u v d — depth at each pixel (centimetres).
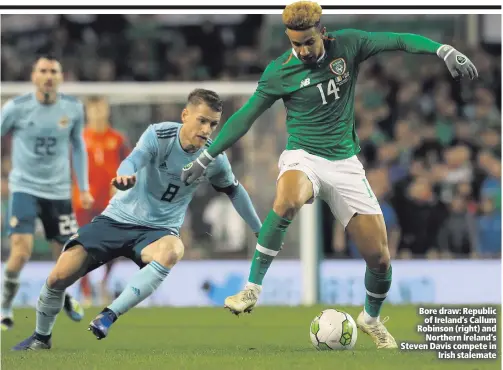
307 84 2514
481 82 6475
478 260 5438
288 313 4544
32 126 3612
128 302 2547
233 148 5756
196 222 5659
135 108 5681
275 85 2544
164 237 2644
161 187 2653
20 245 3603
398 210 5703
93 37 6931
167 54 6956
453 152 6003
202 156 2558
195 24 7044
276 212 2505
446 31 6838
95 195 5109
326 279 5491
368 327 2764
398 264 5422
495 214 5766
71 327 3894
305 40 2423
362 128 6238
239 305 2494
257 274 2534
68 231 3728
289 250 5594
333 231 5591
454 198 5778
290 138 2605
